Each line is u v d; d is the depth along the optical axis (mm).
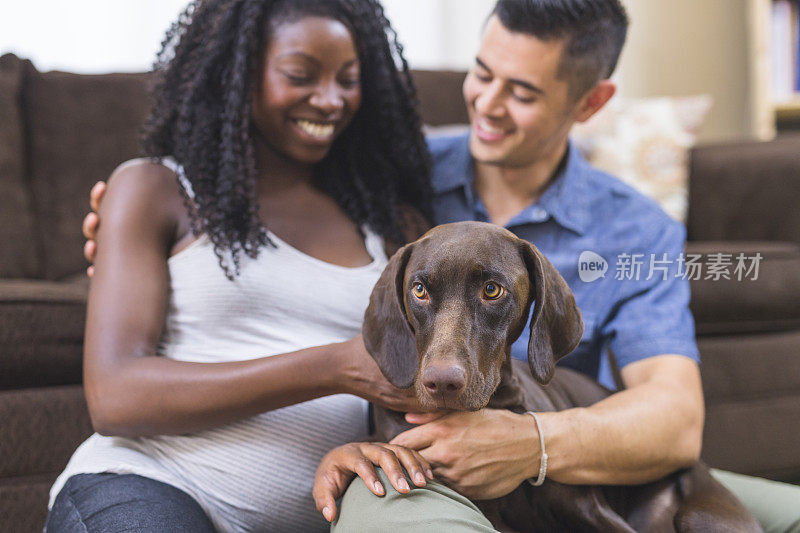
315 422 1391
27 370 1921
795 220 2871
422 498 1106
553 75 1585
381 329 1152
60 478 1391
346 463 1180
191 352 1391
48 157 2539
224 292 1396
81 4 3303
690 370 1557
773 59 3982
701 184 2988
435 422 1202
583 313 1680
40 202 2510
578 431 1264
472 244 1088
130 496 1233
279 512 1366
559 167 1810
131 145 2607
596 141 3006
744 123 4414
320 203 1604
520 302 1102
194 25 1564
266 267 1422
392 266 1160
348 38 1493
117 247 1382
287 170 1587
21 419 1873
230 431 1334
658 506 1395
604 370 1722
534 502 1286
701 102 3100
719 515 1300
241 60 1442
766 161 2906
